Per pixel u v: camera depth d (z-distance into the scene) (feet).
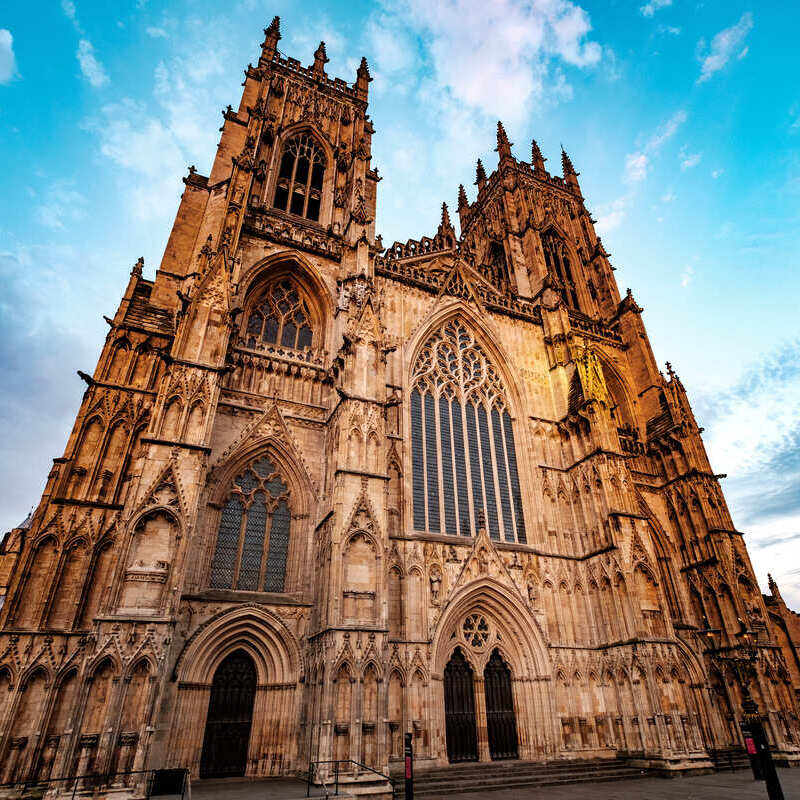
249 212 171.12
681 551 176.55
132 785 78.13
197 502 103.76
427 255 206.90
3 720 88.38
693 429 188.85
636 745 125.29
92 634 86.07
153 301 152.97
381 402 133.18
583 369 176.45
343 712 97.40
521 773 111.55
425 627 124.67
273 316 156.97
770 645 151.53
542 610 142.41
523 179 289.33
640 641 131.03
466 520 149.07
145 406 126.52
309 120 220.02
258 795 80.02
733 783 104.17
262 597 114.01
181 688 99.25
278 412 135.44
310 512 127.75
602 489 154.10
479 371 179.11
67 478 112.27
